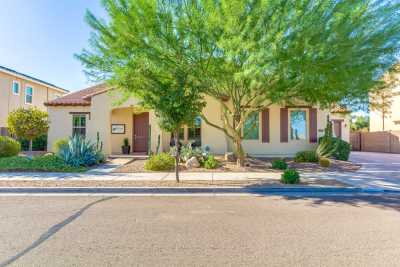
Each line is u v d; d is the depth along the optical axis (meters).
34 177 9.65
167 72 8.81
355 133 28.39
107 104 15.47
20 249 3.80
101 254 3.64
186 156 12.81
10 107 22.38
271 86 9.54
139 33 8.20
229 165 12.62
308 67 7.56
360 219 5.26
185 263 3.38
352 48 7.43
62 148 12.57
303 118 16.58
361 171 11.55
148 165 11.51
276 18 7.18
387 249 3.82
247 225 4.88
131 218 5.30
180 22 8.02
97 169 11.61
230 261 3.44
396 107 24.42
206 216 5.45
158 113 8.70
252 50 7.40
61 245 3.95
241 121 11.91
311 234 4.42
